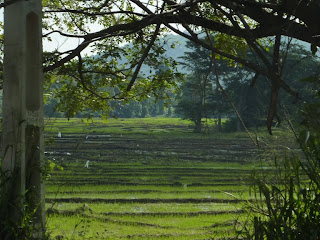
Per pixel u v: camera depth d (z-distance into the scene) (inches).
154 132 5989.2
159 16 447.8
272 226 373.4
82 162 3100.4
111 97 676.1
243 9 510.9
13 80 452.8
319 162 363.6
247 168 2952.8
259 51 403.9
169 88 685.3
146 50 482.0
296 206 378.9
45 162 464.4
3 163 448.5
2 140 452.4
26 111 456.8
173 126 7455.7
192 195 1977.1
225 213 1587.1
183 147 4315.9
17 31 451.8
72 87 673.0
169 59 669.3
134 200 1808.6
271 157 375.2
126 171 2758.4
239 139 4817.9
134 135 5492.1
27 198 449.1
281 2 464.4
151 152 3907.5
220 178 2519.7
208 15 589.6
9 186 435.5
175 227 1386.6
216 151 4010.8
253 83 397.1
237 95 3688.5
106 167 2906.0
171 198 1868.8
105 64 677.9
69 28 634.8
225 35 584.1
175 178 2512.3
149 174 2637.8
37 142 460.4
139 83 681.6
